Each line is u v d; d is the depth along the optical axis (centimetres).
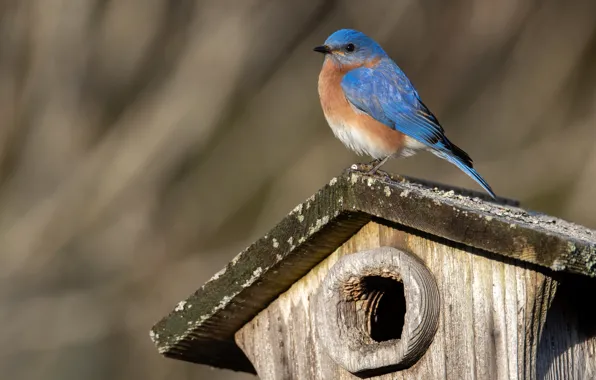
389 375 718
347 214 704
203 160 1538
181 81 1454
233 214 1509
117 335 1477
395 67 977
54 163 1477
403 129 949
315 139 1501
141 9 1488
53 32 1480
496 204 828
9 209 1470
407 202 676
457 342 683
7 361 1470
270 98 1523
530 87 1514
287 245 729
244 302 770
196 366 1471
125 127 1462
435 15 1542
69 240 1449
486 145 1511
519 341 654
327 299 729
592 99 1504
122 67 1487
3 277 1443
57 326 1446
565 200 1440
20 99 1491
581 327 698
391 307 776
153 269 1463
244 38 1462
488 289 671
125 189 1445
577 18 1514
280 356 775
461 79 1534
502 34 1530
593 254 618
